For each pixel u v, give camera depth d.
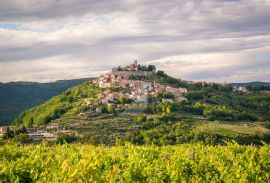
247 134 99.88
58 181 12.00
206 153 21.62
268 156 19.50
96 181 9.98
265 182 17.06
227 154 20.42
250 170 17.62
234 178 16.80
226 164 18.98
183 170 17.55
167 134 100.12
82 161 10.12
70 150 21.69
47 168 14.78
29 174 14.56
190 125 115.00
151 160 18.91
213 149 22.39
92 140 82.25
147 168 16.59
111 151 21.16
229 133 100.19
